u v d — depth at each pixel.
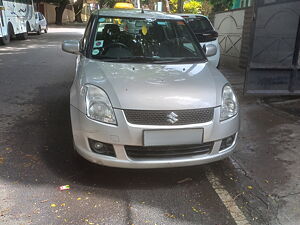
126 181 3.48
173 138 3.12
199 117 3.18
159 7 18.22
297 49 5.62
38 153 4.04
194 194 3.29
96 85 3.33
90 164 3.78
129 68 3.77
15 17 17.44
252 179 3.61
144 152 3.16
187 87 3.35
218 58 8.87
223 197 3.25
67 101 6.30
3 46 15.44
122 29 4.60
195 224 2.82
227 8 14.21
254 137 4.68
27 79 8.23
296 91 5.84
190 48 4.55
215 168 3.83
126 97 3.14
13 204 3.00
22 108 5.79
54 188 3.29
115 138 3.10
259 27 5.45
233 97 3.56
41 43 17.41
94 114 3.18
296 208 3.09
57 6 41.78
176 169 3.77
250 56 5.56
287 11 5.46
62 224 2.75
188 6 18.53
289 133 4.81
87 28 5.03
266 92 5.78
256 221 2.90
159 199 3.18
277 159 4.05
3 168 3.64
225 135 3.34
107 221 2.82
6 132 4.65
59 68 9.90
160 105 3.10
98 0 35.72
